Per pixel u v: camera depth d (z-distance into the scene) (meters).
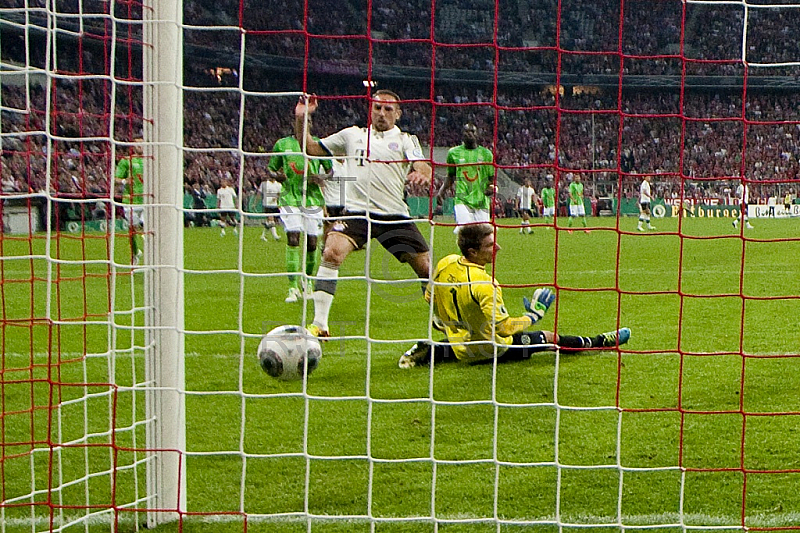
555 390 3.79
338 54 39.19
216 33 36.62
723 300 10.78
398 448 5.02
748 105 40.78
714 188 35.16
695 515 4.03
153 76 3.93
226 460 4.91
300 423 5.55
